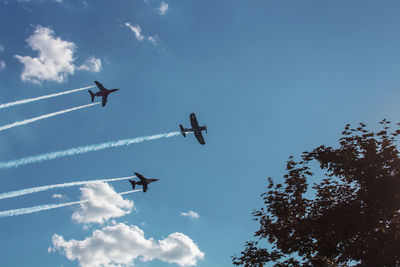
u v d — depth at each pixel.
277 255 27.14
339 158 26.55
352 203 25.08
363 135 26.94
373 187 23.88
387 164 25.23
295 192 28.12
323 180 28.91
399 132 26.30
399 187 22.78
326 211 25.48
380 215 23.42
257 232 28.48
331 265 26.84
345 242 24.84
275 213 28.20
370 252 22.77
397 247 21.72
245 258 27.25
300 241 26.48
